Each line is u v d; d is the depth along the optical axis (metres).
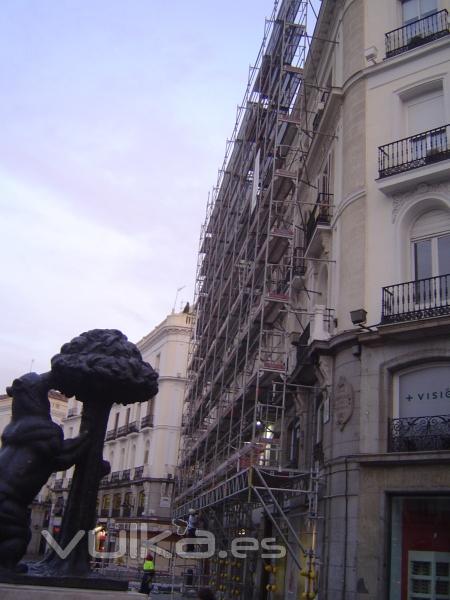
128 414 59.00
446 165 16.73
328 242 20.25
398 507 15.24
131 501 52.78
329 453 17.08
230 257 34.50
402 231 17.41
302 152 24.08
